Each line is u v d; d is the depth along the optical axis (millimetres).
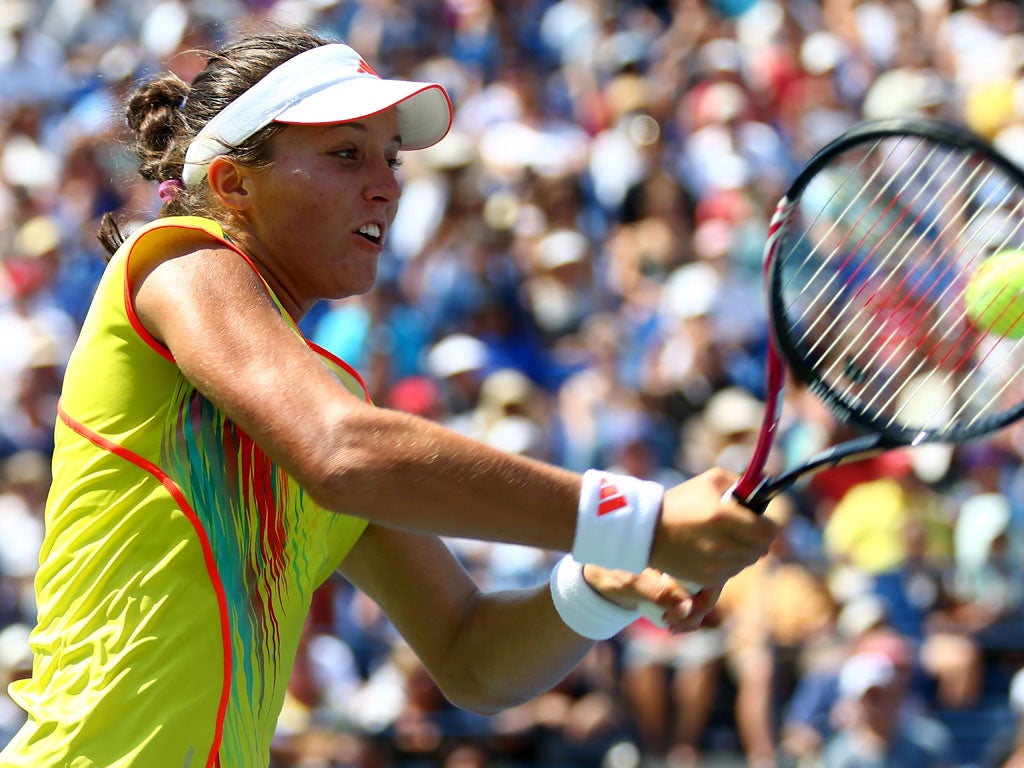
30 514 25328
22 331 31109
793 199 8445
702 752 22078
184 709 7781
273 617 8320
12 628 23156
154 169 8938
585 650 8992
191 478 7887
